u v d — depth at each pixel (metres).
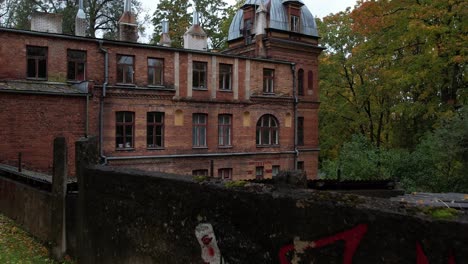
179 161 24.59
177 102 24.52
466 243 2.54
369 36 28.05
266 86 28.59
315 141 31.12
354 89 36.59
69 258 7.91
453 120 20.03
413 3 24.84
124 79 22.95
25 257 8.18
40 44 20.42
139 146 23.12
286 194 3.75
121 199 6.27
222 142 26.58
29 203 9.86
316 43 31.77
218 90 26.19
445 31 22.45
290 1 30.34
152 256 5.56
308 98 30.78
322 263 3.40
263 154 28.09
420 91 27.42
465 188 20.44
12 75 19.69
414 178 22.05
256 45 29.80
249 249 4.09
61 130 19.50
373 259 3.03
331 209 3.32
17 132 18.20
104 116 21.89
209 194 4.59
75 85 21.25
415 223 2.78
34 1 35.16
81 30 25.42
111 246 6.53
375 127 39.19
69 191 8.29
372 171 22.36
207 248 4.62
